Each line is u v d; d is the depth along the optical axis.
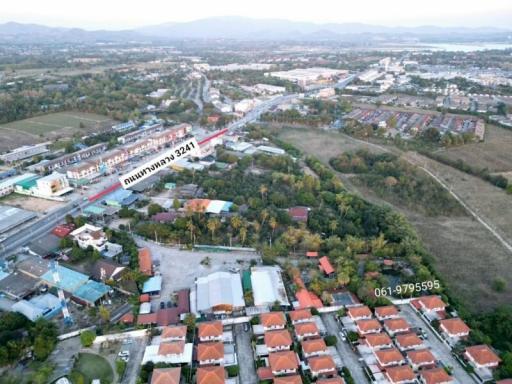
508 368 87.88
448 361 92.88
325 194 178.88
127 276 118.19
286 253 134.25
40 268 121.38
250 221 156.62
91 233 135.88
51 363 90.44
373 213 158.50
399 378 85.31
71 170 192.88
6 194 183.00
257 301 109.31
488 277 126.31
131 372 88.75
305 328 98.31
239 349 96.62
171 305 110.00
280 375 87.50
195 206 159.88
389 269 129.75
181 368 88.94
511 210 171.50
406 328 100.94
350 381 86.44
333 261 127.75
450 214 169.12
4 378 84.75
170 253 135.88
